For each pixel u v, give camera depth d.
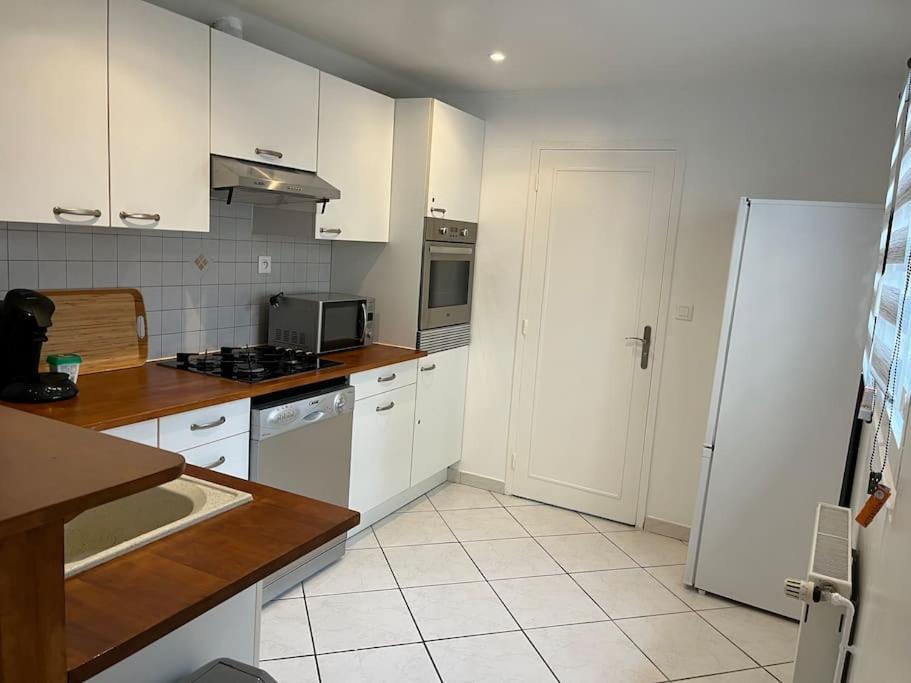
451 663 2.41
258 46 2.71
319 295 3.54
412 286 3.58
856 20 2.34
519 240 3.89
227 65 2.52
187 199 2.44
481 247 4.00
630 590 3.03
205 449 2.34
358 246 3.72
